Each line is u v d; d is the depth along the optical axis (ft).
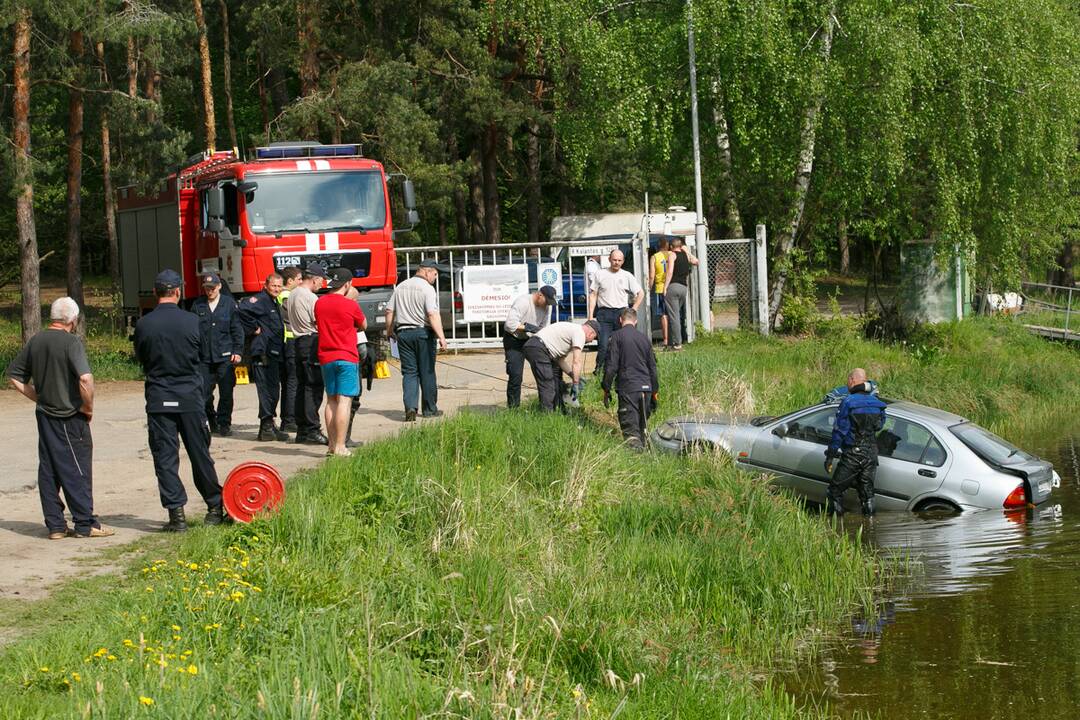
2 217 113.09
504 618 23.89
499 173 149.89
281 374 46.03
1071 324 107.45
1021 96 82.23
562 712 20.34
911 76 79.71
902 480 42.86
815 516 42.09
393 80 108.88
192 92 130.93
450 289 73.15
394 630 23.31
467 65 120.26
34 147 101.91
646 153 97.81
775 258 84.94
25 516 33.96
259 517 30.45
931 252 90.48
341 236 65.31
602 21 87.56
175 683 18.40
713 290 80.38
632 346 46.21
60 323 30.94
